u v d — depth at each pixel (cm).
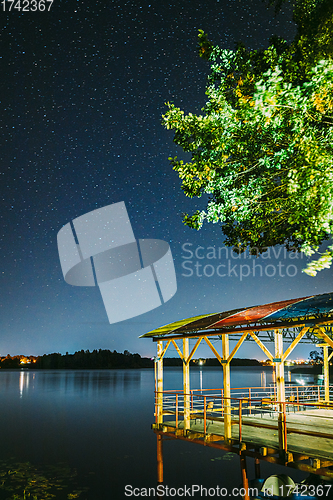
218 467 2433
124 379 14500
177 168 947
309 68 914
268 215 1038
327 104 718
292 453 965
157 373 1594
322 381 2431
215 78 1013
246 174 977
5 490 1961
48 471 2333
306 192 714
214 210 930
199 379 12419
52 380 13762
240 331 1244
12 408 5534
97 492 1928
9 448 2994
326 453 959
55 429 3850
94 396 7319
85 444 3161
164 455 2792
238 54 984
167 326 1727
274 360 1177
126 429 3859
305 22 934
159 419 1545
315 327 1098
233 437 1172
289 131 827
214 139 865
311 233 756
